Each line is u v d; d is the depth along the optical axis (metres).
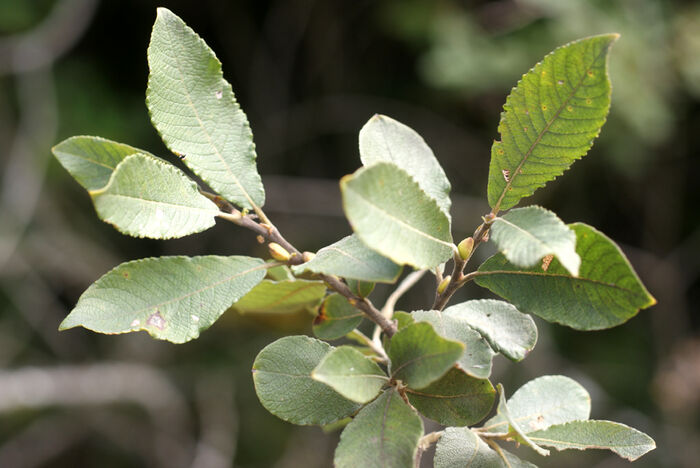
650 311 6.29
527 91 0.98
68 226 5.85
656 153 5.93
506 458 1.15
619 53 5.11
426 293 5.56
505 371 5.29
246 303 1.33
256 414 5.82
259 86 6.68
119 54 6.43
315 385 1.08
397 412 0.96
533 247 0.86
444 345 0.92
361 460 0.93
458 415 1.03
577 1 5.21
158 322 1.00
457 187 6.17
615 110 5.16
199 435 5.69
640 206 6.32
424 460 4.18
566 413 1.29
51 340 5.75
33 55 5.37
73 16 5.48
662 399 5.63
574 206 6.16
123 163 0.91
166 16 1.10
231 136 1.12
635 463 5.44
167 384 5.65
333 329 1.25
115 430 5.63
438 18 5.64
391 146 1.23
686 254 6.36
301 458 5.55
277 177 6.39
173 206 1.00
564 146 0.99
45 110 5.54
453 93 5.94
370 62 6.52
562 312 0.98
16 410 5.30
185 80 1.10
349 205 0.80
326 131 6.61
